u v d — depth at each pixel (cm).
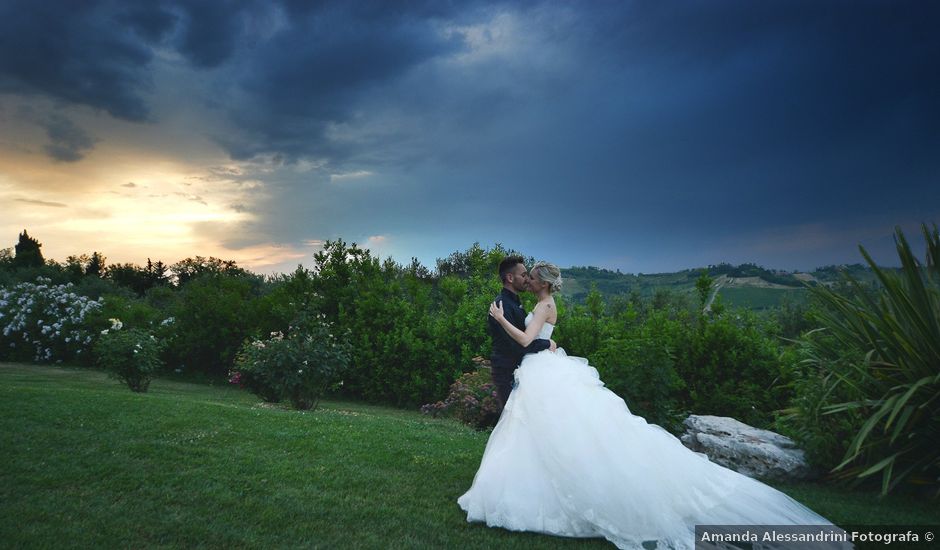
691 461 418
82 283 4006
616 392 791
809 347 702
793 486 577
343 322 1509
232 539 366
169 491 447
